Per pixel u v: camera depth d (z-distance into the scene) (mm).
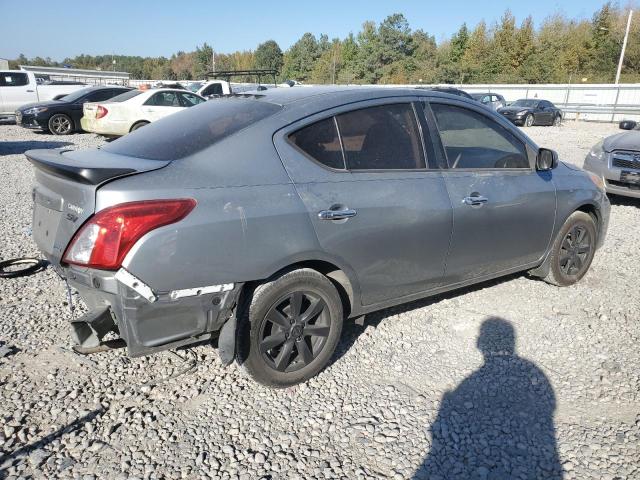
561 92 36906
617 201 8320
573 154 13797
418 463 2541
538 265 4430
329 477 2441
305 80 75938
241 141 2844
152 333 2562
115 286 2443
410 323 3951
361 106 3275
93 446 2600
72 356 3379
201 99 14273
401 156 3389
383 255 3254
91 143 13672
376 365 3396
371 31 67812
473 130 3818
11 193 7922
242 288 2795
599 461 2561
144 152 2857
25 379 3123
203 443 2652
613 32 53469
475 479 2447
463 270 3770
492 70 57406
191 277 2551
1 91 18203
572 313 4145
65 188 2621
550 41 57219
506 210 3861
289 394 3074
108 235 2398
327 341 3178
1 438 2627
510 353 3555
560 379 3256
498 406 2984
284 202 2807
